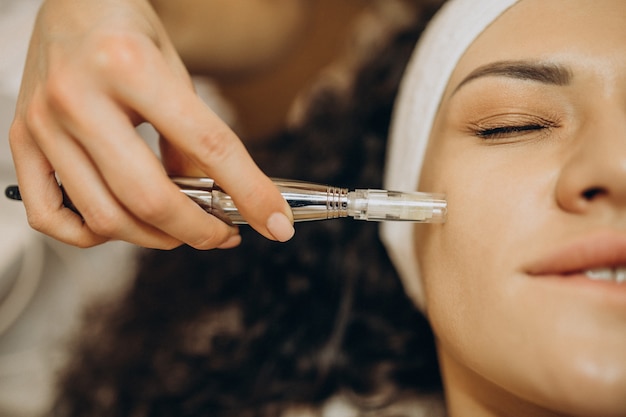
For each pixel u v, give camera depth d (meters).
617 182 0.52
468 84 0.65
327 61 1.28
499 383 0.59
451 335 0.63
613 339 0.52
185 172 0.68
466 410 0.70
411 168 0.78
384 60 1.03
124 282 1.22
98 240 0.62
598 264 0.54
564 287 0.54
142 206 0.52
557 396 0.53
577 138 0.58
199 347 1.09
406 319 1.00
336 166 1.07
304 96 1.21
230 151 0.53
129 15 0.57
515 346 0.56
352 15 1.24
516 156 0.61
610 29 0.59
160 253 1.17
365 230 1.02
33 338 1.21
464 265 0.61
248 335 1.07
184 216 0.54
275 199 0.55
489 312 0.59
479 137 0.65
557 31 0.61
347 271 1.03
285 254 1.07
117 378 1.11
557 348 0.53
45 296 1.21
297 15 1.20
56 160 0.54
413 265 0.79
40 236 1.18
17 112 0.60
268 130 1.34
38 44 0.59
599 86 0.57
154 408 1.07
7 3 1.22
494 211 0.60
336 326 1.03
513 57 0.62
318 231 1.05
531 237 0.57
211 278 1.12
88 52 0.50
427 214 0.59
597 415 0.52
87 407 1.11
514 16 0.65
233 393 1.05
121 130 0.51
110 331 1.16
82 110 0.50
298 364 1.04
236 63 1.22
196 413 1.05
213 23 1.14
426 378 0.98
